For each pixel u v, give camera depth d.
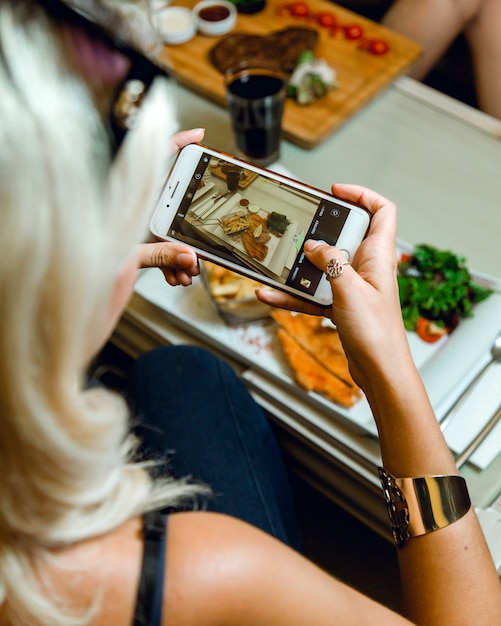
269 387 0.79
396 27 1.24
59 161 0.24
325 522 1.16
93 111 0.26
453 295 0.79
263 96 0.90
